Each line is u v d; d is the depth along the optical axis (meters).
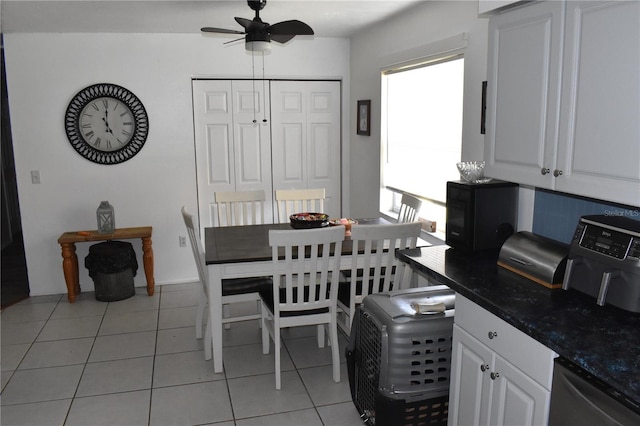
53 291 4.92
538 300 2.02
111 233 4.70
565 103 2.01
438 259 2.61
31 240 4.82
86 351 3.70
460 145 3.52
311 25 4.49
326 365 3.46
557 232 2.56
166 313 4.40
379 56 4.58
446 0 3.48
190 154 5.03
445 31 3.51
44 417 2.88
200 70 4.93
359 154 5.20
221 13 3.91
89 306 4.58
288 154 5.37
